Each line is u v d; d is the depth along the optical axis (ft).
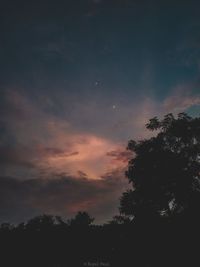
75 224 108.37
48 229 107.04
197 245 97.60
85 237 103.55
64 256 99.86
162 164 116.06
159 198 115.14
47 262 99.66
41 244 101.96
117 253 100.22
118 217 111.34
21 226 108.47
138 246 101.45
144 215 108.37
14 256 100.17
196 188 115.34
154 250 99.91
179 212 108.06
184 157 116.78
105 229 106.22
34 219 109.50
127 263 99.91
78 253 99.91
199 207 104.99
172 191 114.73
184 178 114.32
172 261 98.17
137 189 116.98
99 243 101.71
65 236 104.17
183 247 98.07
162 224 102.47
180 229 99.55
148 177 116.78
